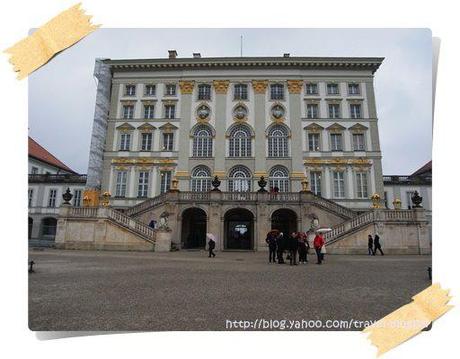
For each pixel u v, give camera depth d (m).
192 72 35.59
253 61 35.06
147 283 9.30
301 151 33.75
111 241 24.02
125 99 35.59
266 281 9.84
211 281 9.73
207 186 33.56
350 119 34.28
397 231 23.23
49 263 14.05
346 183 33.34
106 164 34.47
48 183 40.91
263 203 28.36
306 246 16.89
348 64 34.81
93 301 7.23
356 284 9.44
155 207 29.08
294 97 34.81
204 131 34.75
